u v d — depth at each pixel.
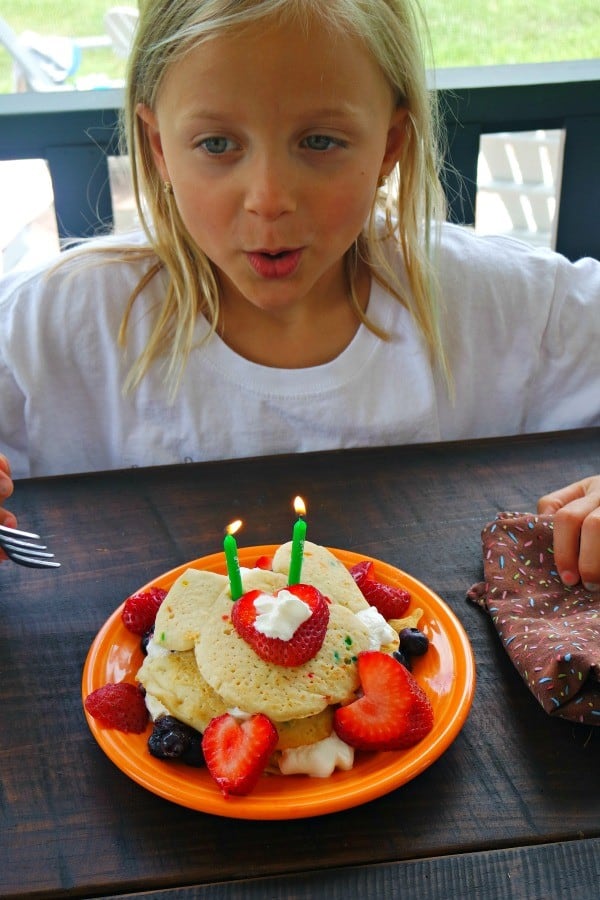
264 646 0.70
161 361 1.34
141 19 1.09
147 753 0.70
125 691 0.74
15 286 1.37
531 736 0.74
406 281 1.37
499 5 2.32
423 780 0.70
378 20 1.03
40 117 1.61
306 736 0.69
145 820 0.67
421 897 0.62
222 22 0.92
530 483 1.08
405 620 0.82
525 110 1.73
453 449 1.16
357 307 1.35
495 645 0.84
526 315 1.42
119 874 0.63
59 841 0.66
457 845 0.65
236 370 1.33
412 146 1.23
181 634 0.74
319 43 0.94
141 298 1.34
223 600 0.76
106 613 0.89
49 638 0.86
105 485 1.09
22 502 1.06
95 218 1.74
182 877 0.63
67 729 0.75
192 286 1.27
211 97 0.96
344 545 0.98
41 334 1.33
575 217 1.90
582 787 0.70
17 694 0.79
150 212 1.27
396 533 1.00
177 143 1.04
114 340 1.34
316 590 0.75
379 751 0.70
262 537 0.99
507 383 1.45
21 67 2.15
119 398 1.36
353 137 1.02
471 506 1.04
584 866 0.64
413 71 1.13
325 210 1.04
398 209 1.30
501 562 0.90
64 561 0.96
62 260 1.38
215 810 0.64
